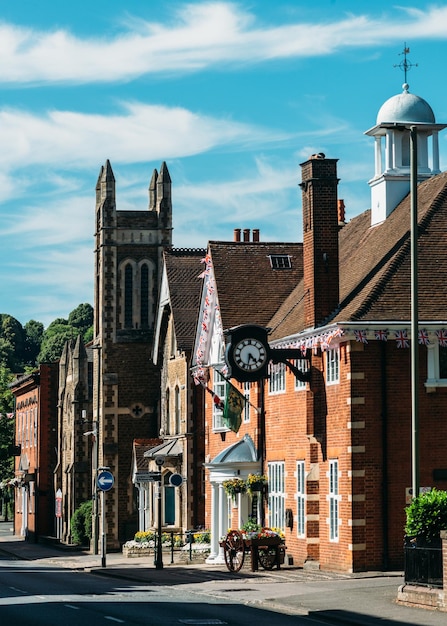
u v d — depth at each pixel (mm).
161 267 87312
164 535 71562
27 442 107875
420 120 53469
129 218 87438
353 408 44688
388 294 45344
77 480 90062
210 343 64375
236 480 55656
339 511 45531
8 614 33031
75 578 50938
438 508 34156
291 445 51875
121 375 85375
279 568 48531
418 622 30234
